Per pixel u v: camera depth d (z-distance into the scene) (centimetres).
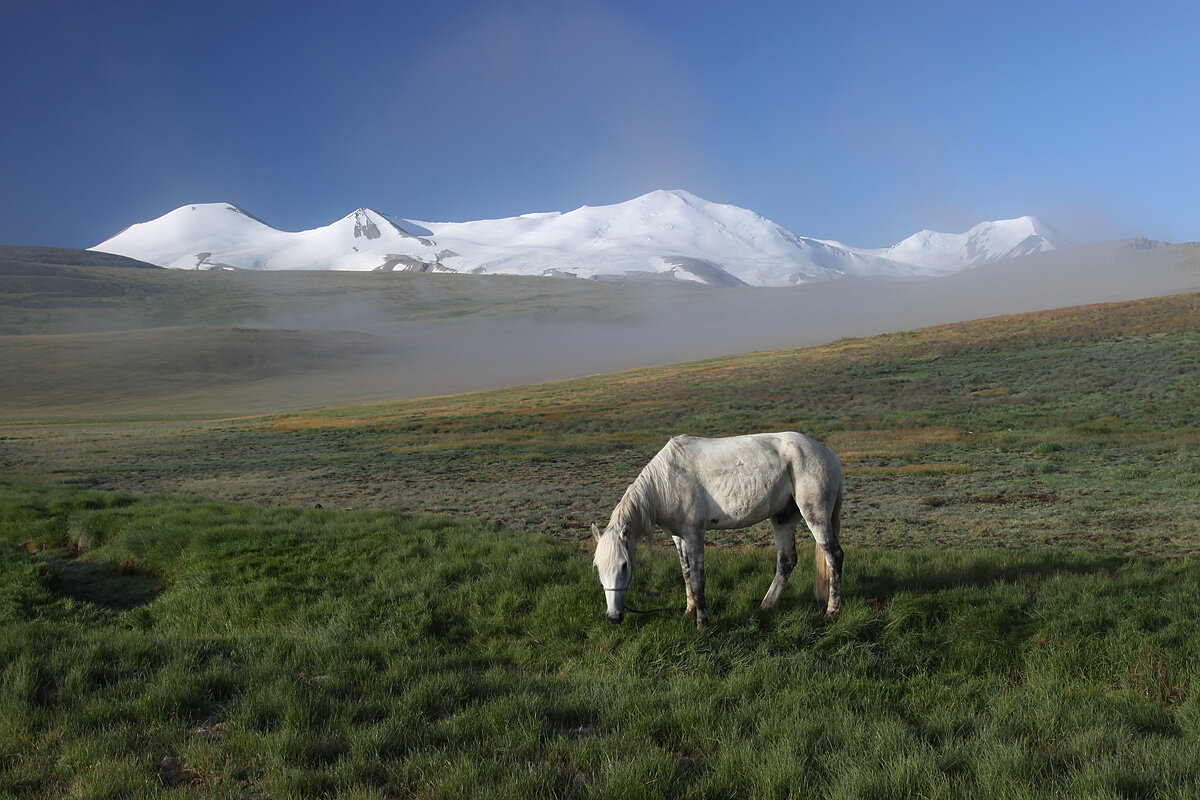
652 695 541
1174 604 688
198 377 11231
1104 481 1798
